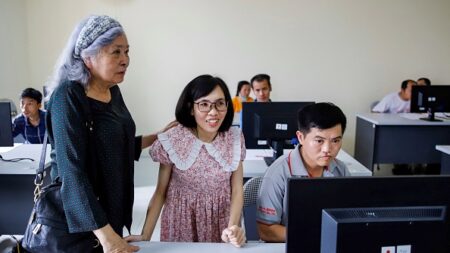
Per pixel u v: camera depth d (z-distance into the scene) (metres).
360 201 0.92
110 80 1.21
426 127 4.54
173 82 5.48
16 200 2.80
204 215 1.58
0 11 4.52
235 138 1.63
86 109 1.18
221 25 5.38
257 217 1.59
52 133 1.18
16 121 3.73
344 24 5.40
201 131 1.59
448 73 5.54
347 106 5.60
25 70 5.20
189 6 5.32
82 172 1.14
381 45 5.46
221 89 1.51
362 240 0.89
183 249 1.30
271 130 2.62
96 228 1.13
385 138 4.57
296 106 2.72
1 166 2.70
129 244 1.29
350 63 5.50
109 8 5.27
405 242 0.91
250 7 5.34
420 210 0.92
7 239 1.33
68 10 5.24
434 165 4.93
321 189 0.92
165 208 1.61
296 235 0.94
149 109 5.54
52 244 1.16
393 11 5.38
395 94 5.23
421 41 5.45
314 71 5.51
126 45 1.22
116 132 1.27
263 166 2.65
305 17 5.38
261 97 3.97
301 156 1.56
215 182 1.58
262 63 5.47
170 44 5.39
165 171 1.61
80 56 1.19
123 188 1.34
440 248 0.92
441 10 5.38
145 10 5.31
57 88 1.17
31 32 5.25
